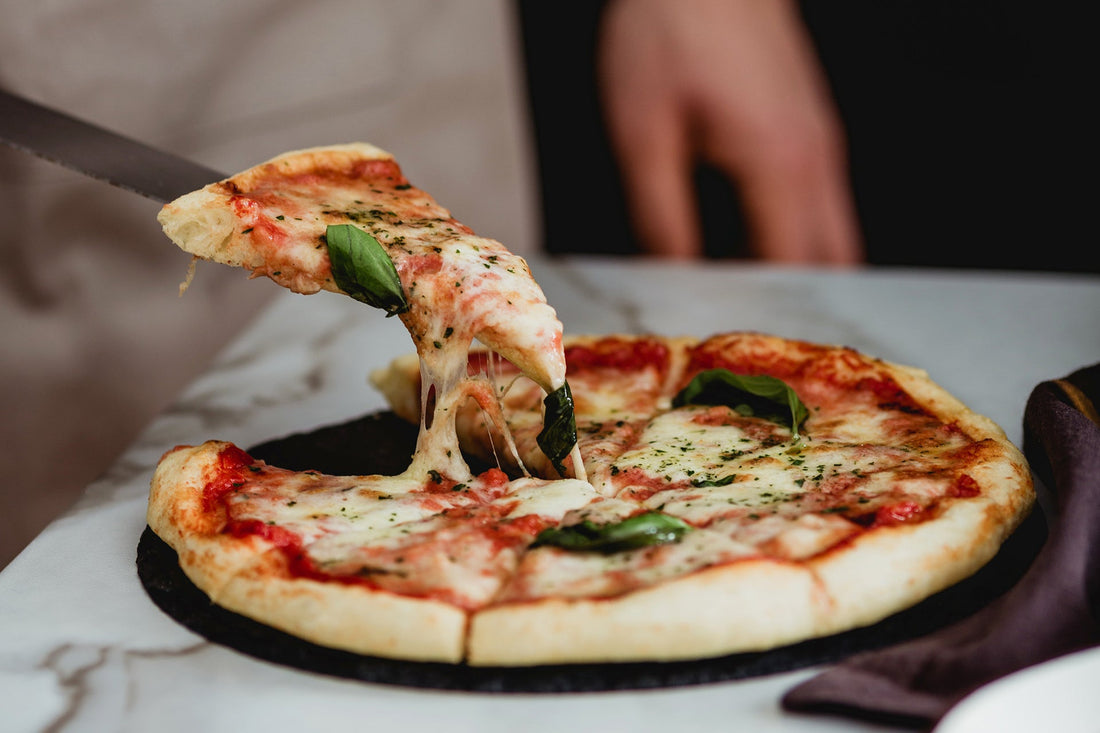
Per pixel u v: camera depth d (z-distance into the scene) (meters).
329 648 0.54
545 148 1.44
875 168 1.43
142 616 0.57
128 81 0.95
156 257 0.98
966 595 0.56
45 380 0.93
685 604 0.52
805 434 0.67
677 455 0.65
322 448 0.70
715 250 1.29
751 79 1.13
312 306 0.98
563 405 0.61
